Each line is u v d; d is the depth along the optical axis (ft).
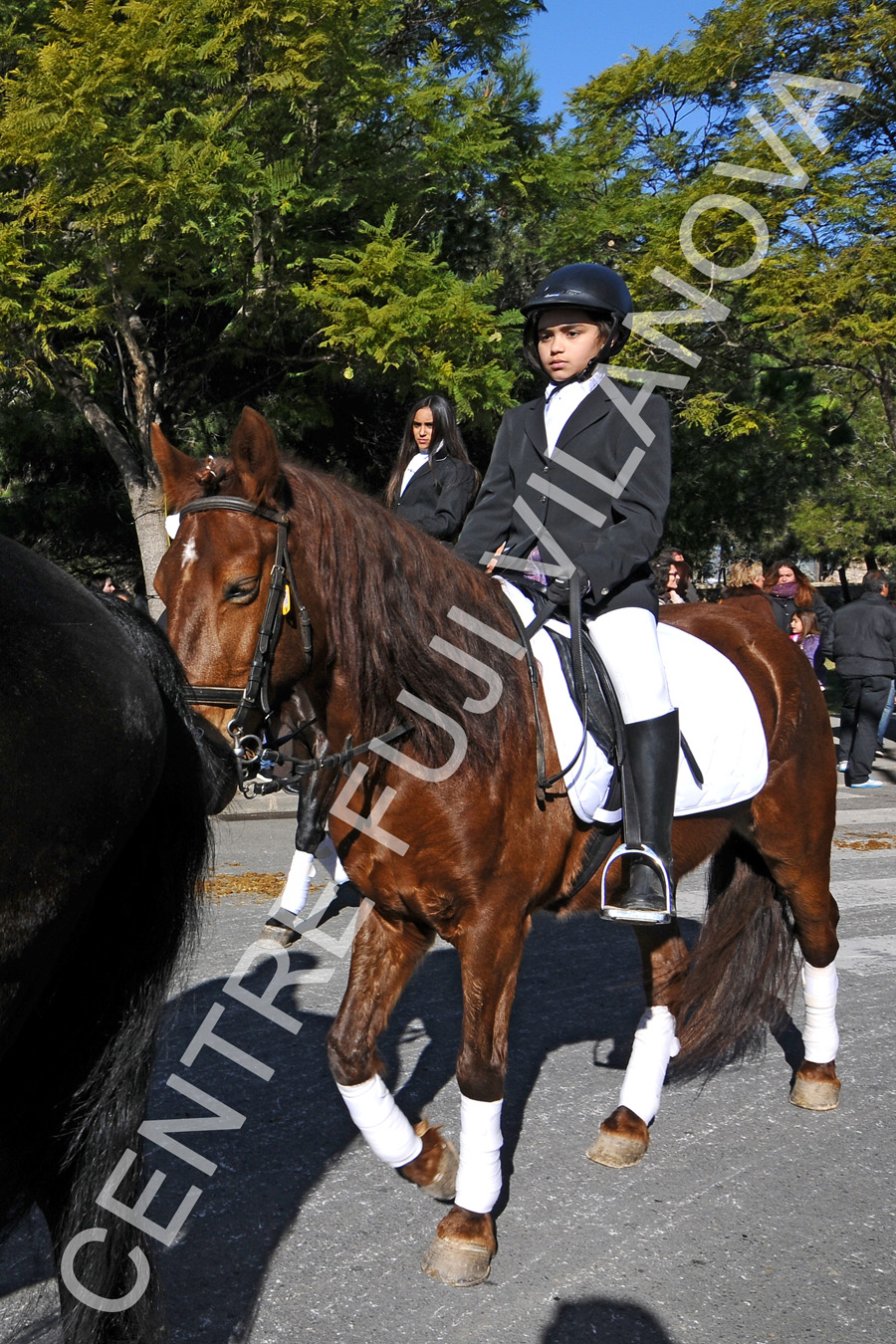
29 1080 5.48
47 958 4.86
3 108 26.84
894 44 29.48
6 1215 5.41
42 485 46.26
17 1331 6.54
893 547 58.23
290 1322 7.25
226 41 26.81
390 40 39.01
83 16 25.57
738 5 31.14
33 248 28.50
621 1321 7.36
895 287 29.35
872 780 33.09
